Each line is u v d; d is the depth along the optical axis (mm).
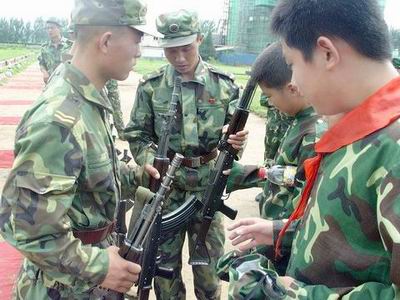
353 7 1139
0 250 4055
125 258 1758
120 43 1740
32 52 56500
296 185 2152
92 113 1755
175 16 2854
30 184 1557
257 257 1434
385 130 1151
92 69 1776
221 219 3104
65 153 1592
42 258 1605
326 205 1229
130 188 2506
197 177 3023
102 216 1854
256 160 8062
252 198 6113
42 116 1589
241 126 2727
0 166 6727
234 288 1319
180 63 2973
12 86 18734
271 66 2117
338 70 1189
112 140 1912
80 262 1631
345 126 1229
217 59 55781
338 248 1209
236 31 55438
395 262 1021
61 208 1585
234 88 3162
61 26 9875
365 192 1151
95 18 1692
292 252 1417
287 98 2152
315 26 1171
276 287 1268
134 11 1728
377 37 1151
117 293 1950
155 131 3133
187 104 3008
